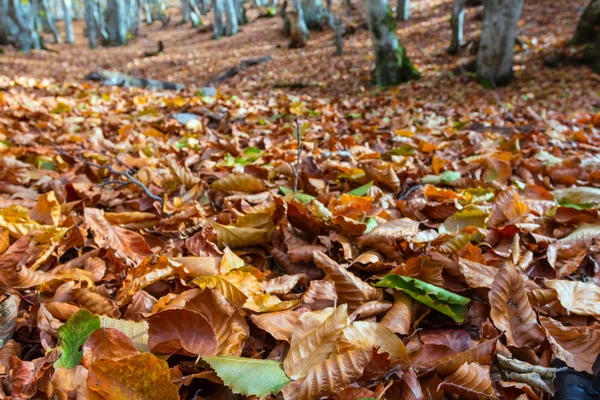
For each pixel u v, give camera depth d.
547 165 3.61
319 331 1.41
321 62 15.79
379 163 3.45
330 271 1.79
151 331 1.35
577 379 1.41
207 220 2.20
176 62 19.83
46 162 3.35
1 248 1.86
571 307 1.74
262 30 28.20
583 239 2.24
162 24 47.31
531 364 1.53
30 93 7.37
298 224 2.25
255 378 1.27
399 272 1.88
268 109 6.42
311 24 23.81
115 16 31.09
